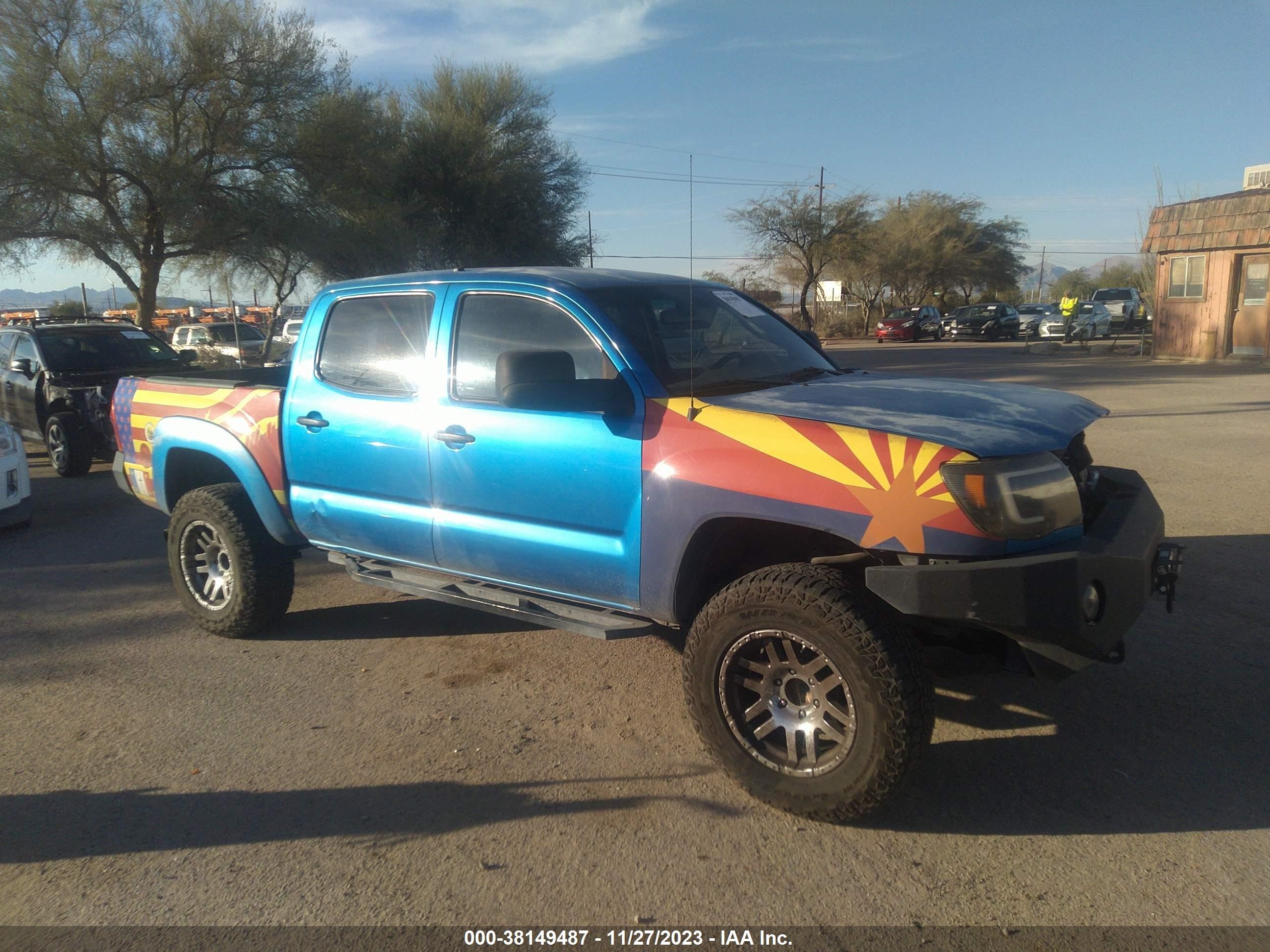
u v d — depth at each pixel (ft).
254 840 10.95
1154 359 77.20
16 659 16.98
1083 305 105.40
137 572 22.66
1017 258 187.32
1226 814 10.99
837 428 10.85
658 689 14.98
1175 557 11.98
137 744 13.48
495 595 14.14
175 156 68.80
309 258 76.59
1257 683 14.40
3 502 26.35
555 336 13.34
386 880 10.14
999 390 13.07
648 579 12.07
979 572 9.83
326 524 15.92
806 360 14.99
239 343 86.48
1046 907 9.41
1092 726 13.26
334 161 77.97
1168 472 29.35
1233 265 69.92
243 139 71.92
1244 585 18.67
